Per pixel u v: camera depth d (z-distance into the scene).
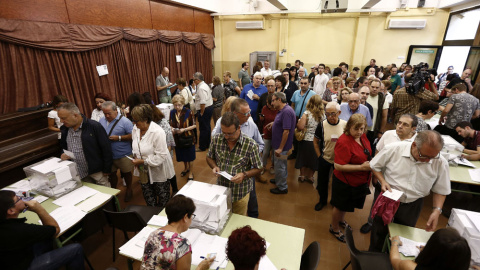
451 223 1.62
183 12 6.79
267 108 3.42
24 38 3.24
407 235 1.69
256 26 8.15
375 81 3.33
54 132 3.10
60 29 3.68
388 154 1.79
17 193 2.10
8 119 2.65
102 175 2.62
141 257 1.51
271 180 3.58
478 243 1.38
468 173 2.56
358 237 2.58
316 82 5.57
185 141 3.34
